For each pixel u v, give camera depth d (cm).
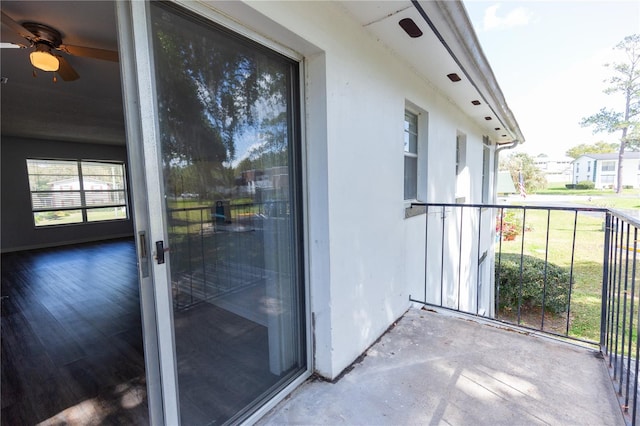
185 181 116
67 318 279
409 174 312
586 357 197
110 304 313
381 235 230
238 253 142
